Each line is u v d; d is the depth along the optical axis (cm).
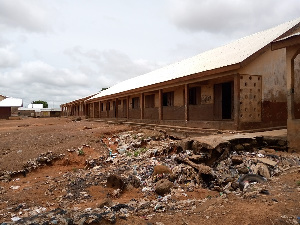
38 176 937
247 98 1090
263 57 1138
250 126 1091
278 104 1181
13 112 5269
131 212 454
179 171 760
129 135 1421
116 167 950
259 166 693
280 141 859
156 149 1084
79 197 676
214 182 709
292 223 356
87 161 1073
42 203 640
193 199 566
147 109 1909
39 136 1473
